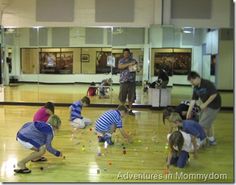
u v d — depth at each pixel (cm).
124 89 840
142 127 693
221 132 661
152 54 971
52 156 483
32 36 1012
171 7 965
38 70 1025
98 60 1002
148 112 901
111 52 994
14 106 987
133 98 848
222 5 958
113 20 980
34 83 1030
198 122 538
